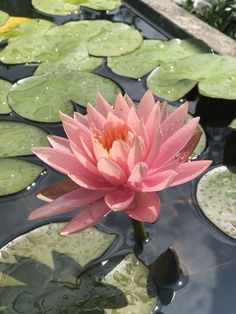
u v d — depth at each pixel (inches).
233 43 38.1
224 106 33.5
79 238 27.3
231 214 28.0
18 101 34.0
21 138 31.8
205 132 32.0
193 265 26.6
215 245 27.2
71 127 24.8
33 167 30.5
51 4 43.3
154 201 24.0
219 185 29.1
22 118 33.2
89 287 25.7
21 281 26.0
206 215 28.1
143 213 23.7
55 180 30.0
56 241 27.3
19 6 44.0
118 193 24.2
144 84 34.9
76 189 24.5
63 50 37.8
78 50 37.7
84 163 24.0
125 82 35.2
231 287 25.9
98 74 35.5
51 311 25.1
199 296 25.6
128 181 23.8
